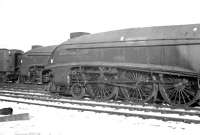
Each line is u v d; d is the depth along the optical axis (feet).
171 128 22.91
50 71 49.06
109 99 40.29
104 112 29.86
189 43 33.09
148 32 37.58
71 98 42.34
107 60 40.22
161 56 35.32
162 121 25.53
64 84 44.21
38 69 71.26
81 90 42.47
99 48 41.27
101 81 40.19
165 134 21.13
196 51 32.60
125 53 38.55
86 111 31.04
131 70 38.11
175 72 34.04
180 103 35.50
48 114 29.48
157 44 35.63
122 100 40.91
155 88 36.06
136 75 37.78
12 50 84.48
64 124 24.43
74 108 32.24
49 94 49.67
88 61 42.19
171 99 36.29
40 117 27.73
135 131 21.99
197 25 33.88
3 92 53.93
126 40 38.78
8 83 78.23
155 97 36.24
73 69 44.01
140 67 36.68
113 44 39.88
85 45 43.14
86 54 42.63
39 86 66.28
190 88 33.99
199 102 33.86
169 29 35.96
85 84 42.09
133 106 33.65
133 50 37.83
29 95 48.73
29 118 26.73
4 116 25.68
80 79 42.63
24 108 33.88
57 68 45.55
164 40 35.22
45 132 21.56
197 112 28.27
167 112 29.37
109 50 40.22
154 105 33.99
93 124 24.45
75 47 44.27
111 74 39.73
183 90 34.27
